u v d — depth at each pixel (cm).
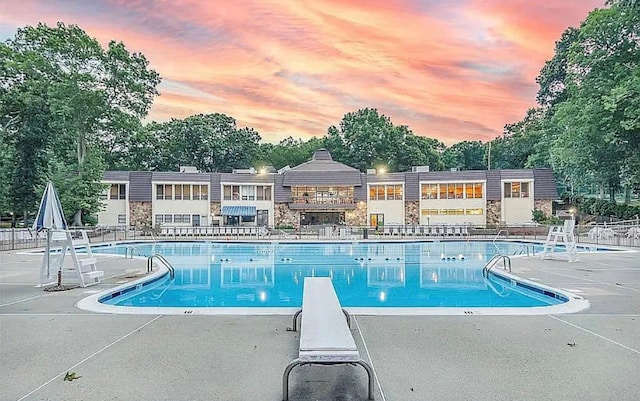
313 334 429
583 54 3086
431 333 616
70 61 3681
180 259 2145
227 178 4431
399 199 4406
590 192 6088
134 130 4038
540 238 3181
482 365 482
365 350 537
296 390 411
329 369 470
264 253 2472
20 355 521
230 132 7556
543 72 5175
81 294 962
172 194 4316
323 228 3716
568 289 1009
